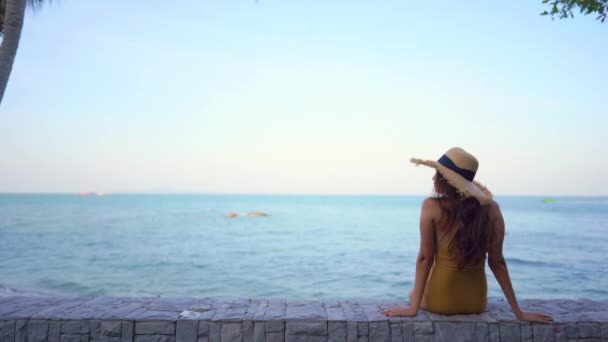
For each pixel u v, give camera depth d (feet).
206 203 420.36
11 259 58.85
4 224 129.39
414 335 10.73
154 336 11.00
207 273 49.01
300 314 11.37
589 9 14.89
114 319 11.04
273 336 10.89
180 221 153.79
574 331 10.77
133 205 333.42
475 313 11.14
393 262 58.49
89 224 132.98
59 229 112.27
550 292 40.37
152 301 12.82
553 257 63.62
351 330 10.81
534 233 109.09
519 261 59.47
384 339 10.73
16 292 37.04
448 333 10.69
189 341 10.93
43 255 62.85
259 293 38.96
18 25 14.32
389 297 37.78
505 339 10.68
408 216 205.46
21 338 11.09
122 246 75.25
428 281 11.32
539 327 10.69
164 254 65.21
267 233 107.45
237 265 55.16
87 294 37.35
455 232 10.41
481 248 10.30
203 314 11.43
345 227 130.82
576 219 174.60
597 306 12.44
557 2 15.51
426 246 10.75
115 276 46.55
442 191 10.64
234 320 10.99
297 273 49.47
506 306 12.13
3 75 13.82
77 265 54.08
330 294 38.81
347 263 57.47
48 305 12.29
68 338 11.09
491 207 10.50
